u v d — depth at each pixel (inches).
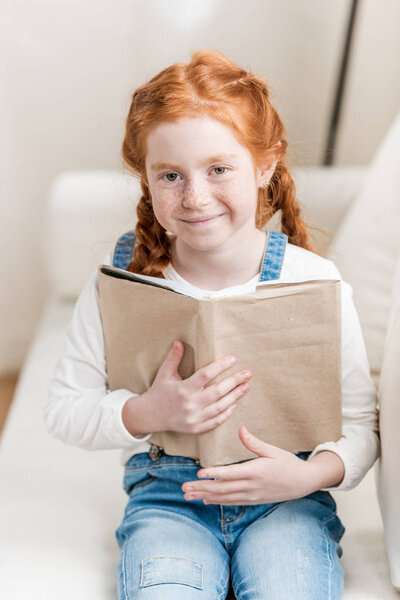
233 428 38.8
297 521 39.0
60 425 41.5
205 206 36.7
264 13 77.2
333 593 36.6
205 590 36.4
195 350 37.8
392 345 40.4
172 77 37.1
